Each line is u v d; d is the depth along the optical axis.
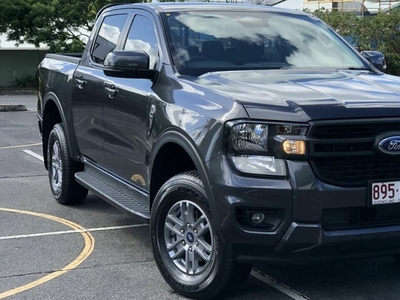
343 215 4.13
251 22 5.95
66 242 6.06
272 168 4.06
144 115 5.22
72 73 6.98
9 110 19.88
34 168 9.88
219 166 4.17
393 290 4.81
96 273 5.20
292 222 4.02
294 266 5.35
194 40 5.50
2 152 11.38
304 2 33.00
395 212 4.24
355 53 6.06
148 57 5.24
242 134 4.12
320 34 6.13
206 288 4.42
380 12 26.31
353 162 4.15
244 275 4.37
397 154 4.19
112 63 5.11
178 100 4.76
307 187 4.00
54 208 7.37
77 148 6.99
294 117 4.07
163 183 5.10
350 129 4.14
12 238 6.18
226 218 4.12
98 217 6.98
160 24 5.62
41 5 30.55
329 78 5.02
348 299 4.62
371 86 4.79
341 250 4.15
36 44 31.38
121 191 5.97
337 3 32.22
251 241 4.11
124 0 30.30
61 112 7.20
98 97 6.20
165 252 4.78
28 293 4.76
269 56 5.56
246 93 4.43
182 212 4.62
